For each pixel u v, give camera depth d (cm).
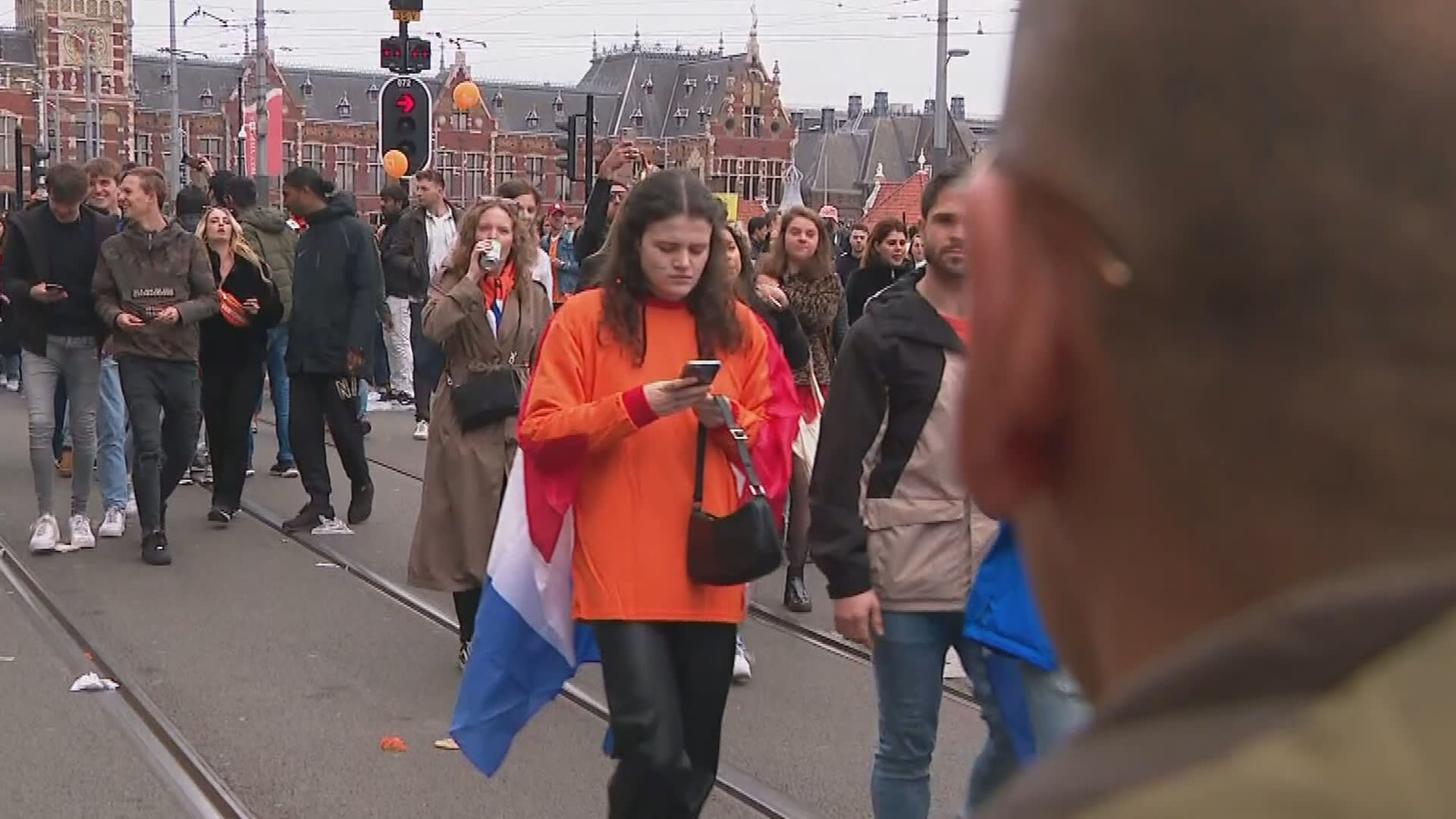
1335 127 60
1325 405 61
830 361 777
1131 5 64
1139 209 64
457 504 611
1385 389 60
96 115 7494
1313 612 60
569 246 1478
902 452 361
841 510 361
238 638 664
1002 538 329
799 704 586
